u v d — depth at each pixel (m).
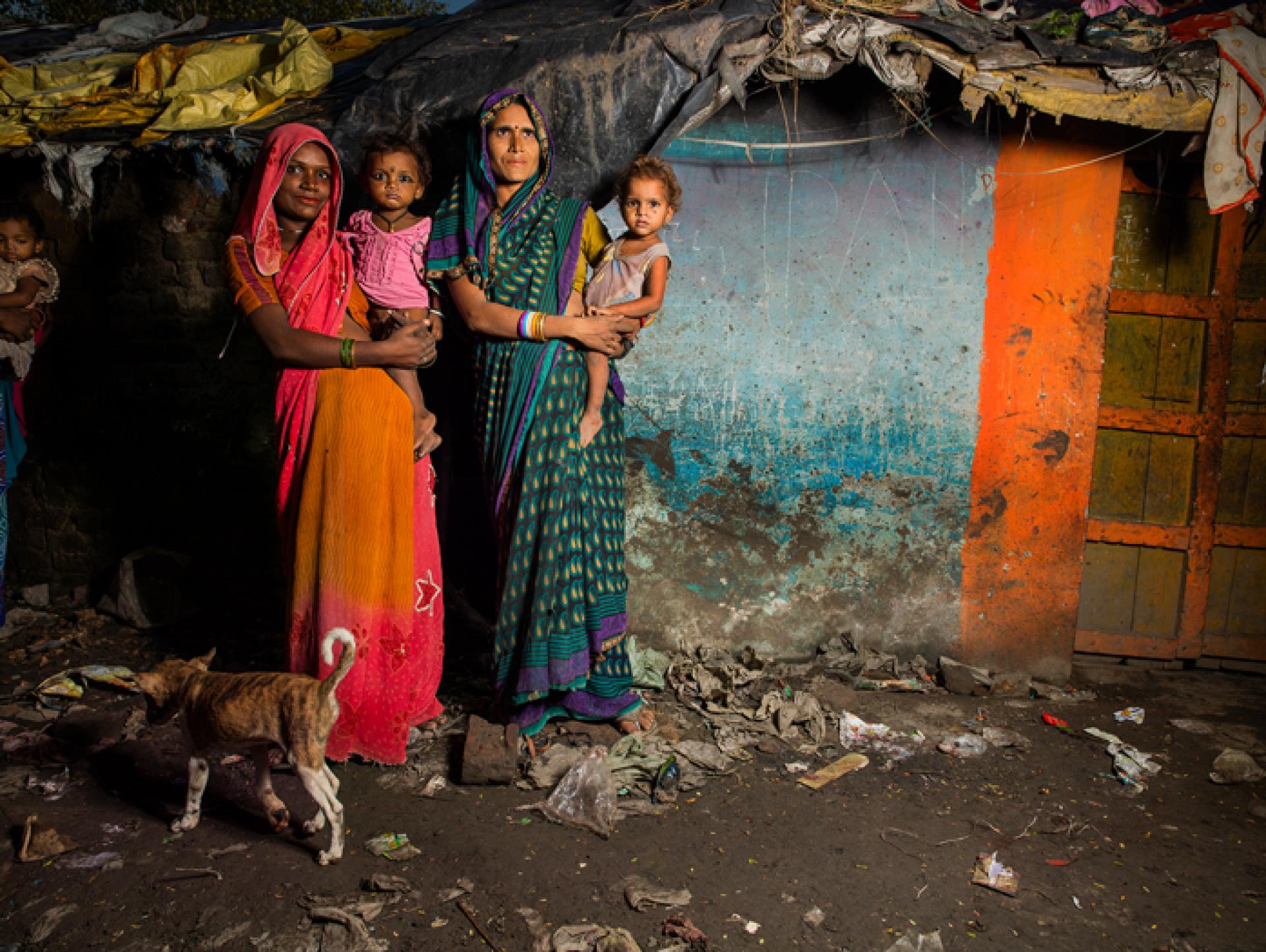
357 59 5.42
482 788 3.07
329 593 2.98
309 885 2.52
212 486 4.64
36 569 4.89
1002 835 2.87
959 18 3.46
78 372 4.69
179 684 2.64
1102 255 3.89
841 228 3.93
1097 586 4.29
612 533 3.27
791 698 3.75
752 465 4.08
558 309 3.09
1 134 4.48
